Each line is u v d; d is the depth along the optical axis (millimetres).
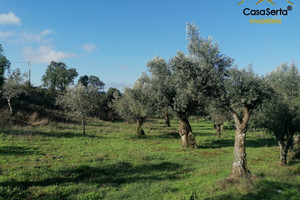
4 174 11531
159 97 22406
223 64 12438
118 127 39906
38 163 14195
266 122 17531
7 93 33156
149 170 14211
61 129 30281
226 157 18812
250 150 22766
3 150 17172
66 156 16797
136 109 29375
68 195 9711
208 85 11578
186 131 23750
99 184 11320
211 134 37406
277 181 11023
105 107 55031
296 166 15523
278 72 18328
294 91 17109
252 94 11062
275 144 27859
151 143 25625
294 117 15867
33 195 9336
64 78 66875
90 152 18766
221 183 10695
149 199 9320
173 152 20594
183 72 12023
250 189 9680
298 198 8789
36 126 30016
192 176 12805
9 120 29438
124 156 17875
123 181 12109
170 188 10570
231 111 12234
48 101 47969
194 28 12562
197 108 24141
